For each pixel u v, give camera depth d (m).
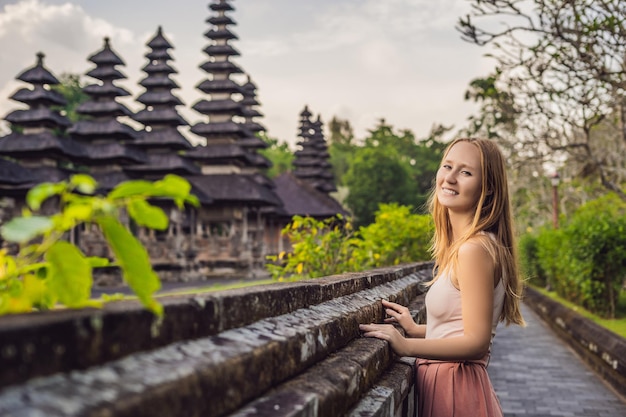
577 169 20.69
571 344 11.98
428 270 7.25
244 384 1.45
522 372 9.62
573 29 9.36
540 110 11.13
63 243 1.28
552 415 7.10
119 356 1.19
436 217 3.19
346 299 2.78
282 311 2.03
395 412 2.32
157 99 41.38
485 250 2.68
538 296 19.78
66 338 1.07
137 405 1.06
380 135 99.31
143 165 39.69
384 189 72.69
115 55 39.41
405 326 3.12
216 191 43.69
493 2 9.43
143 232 38.28
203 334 1.50
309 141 71.00
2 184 27.45
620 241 12.52
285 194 56.78
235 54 47.09
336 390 1.78
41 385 1.00
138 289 1.22
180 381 1.20
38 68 34.66
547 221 34.34
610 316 12.62
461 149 2.93
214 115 46.53
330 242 8.77
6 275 1.33
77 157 35.19
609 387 8.50
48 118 33.62
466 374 2.85
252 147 53.50
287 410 1.45
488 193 2.87
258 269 46.25
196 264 40.91
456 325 2.81
